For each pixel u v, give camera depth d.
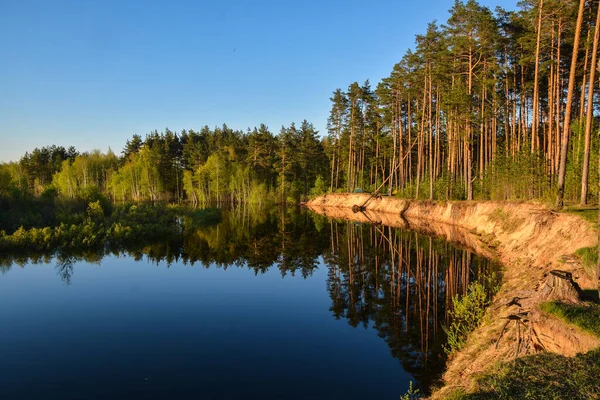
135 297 16.22
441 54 37.62
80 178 76.19
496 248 23.28
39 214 30.95
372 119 62.47
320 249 27.92
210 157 79.62
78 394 8.52
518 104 46.03
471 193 36.94
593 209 18.20
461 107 35.53
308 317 13.78
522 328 8.70
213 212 50.75
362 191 63.78
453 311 13.63
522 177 27.69
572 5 26.66
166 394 8.54
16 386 8.85
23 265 21.94
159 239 32.00
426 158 58.59
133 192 75.19
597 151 24.06
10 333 12.15
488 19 33.19
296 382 9.08
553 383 5.77
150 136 95.12
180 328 12.66
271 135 93.44
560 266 13.43
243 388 8.82
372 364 10.00
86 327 12.72
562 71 34.44
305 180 83.62
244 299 16.06
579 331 7.35
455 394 6.42
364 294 16.55
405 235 32.47
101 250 26.78
